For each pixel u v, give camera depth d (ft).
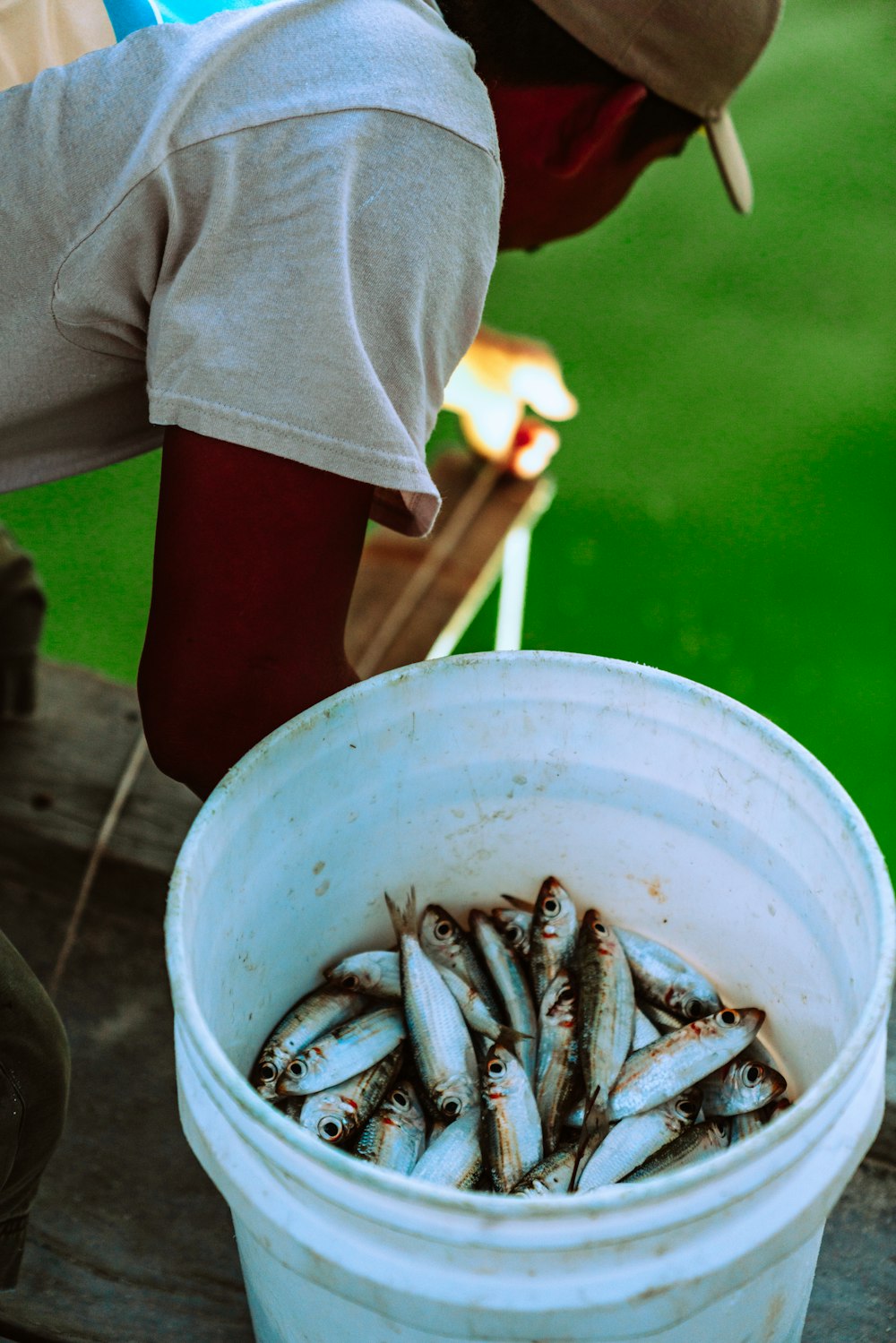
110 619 14.70
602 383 18.38
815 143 22.41
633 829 5.36
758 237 20.62
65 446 5.08
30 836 7.36
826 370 18.54
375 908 5.57
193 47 4.04
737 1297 3.93
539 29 4.85
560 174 5.42
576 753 5.18
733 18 5.10
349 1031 5.09
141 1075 6.65
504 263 20.31
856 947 4.22
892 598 15.56
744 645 15.21
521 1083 4.83
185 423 4.19
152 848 7.29
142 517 15.98
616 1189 3.23
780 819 4.67
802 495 16.96
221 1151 3.84
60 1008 6.95
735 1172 3.35
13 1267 5.30
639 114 5.61
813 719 14.46
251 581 4.45
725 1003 5.66
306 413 4.15
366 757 4.90
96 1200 6.12
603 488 16.99
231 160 4.02
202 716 4.76
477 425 9.79
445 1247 3.36
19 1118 4.73
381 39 4.09
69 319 4.43
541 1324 3.44
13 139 4.22
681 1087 4.91
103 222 4.14
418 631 8.76
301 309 4.08
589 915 5.43
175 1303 5.74
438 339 4.40
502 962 5.43
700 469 17.19
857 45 24.50
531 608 15.55
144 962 7.16
